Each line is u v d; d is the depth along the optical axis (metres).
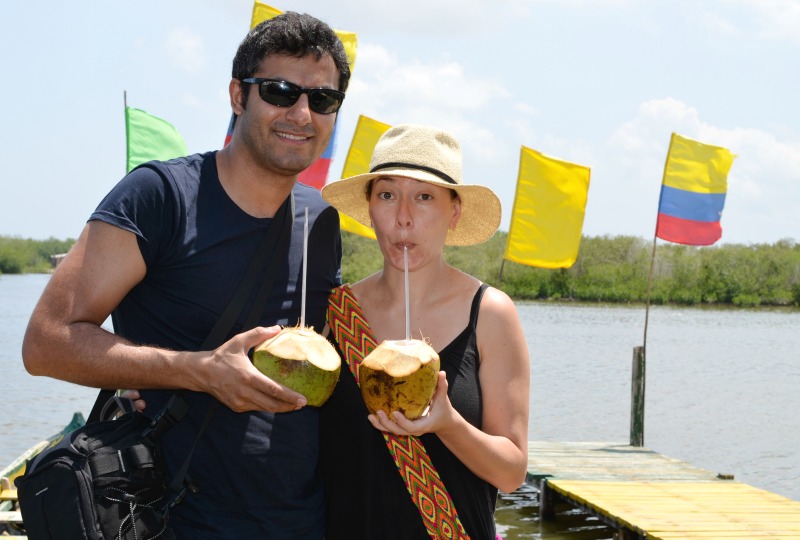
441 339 2.73
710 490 9.17
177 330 2.62
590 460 10.96
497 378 2.71
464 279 2.83
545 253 11.56
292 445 2.68
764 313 63.88
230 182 2.70
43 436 15.33
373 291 2.91
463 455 2.53
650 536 7.35
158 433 2.46
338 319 2.81
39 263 150.88
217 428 2.60
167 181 2.59
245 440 2.61
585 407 19.84
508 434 2.66
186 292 2.61
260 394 2.27
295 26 2.64
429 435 2.68
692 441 16.00
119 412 2.66
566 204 11.59
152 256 2.56
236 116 2.74
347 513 2.72
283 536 2.65
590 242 73.38
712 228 13.18
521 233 11.56
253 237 2.69
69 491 2.26
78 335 2.42
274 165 2.64
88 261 2.47
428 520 2.62
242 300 2.64
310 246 2.83
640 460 10.98
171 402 2.48
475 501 2.72
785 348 35.84
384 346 2.38
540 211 11.55
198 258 2.61
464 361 2.70
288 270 2.75
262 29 2.66
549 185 11.56
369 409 2.39
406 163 2.67
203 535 2.59
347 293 2.82
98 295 2.47
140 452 2.37
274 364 2.30
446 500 2.63
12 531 7.23
